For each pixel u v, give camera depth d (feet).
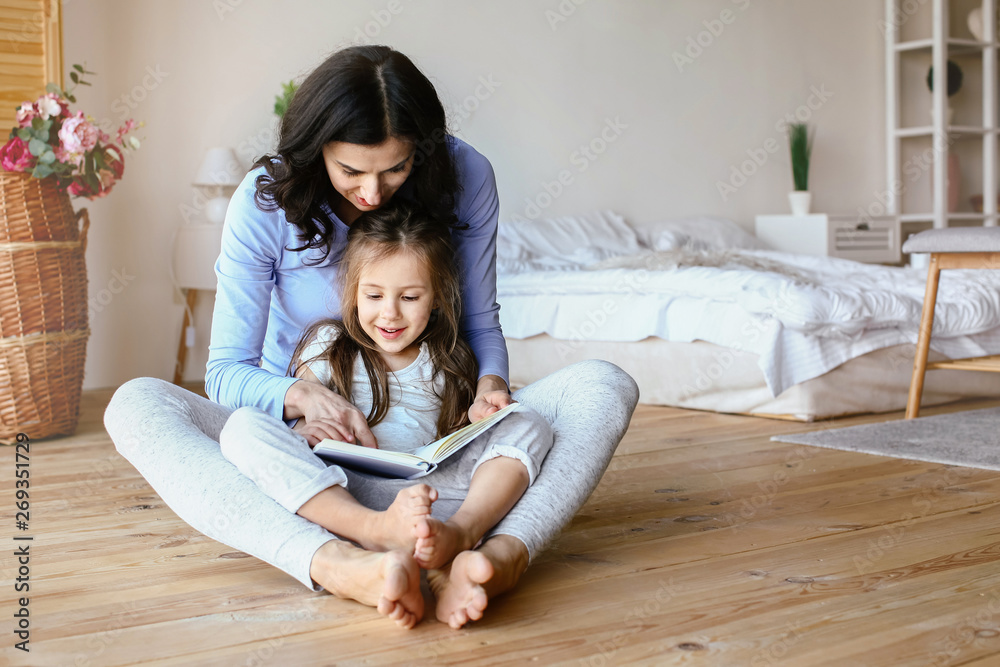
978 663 3.07
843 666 3.06
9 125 8.87
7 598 3.88
